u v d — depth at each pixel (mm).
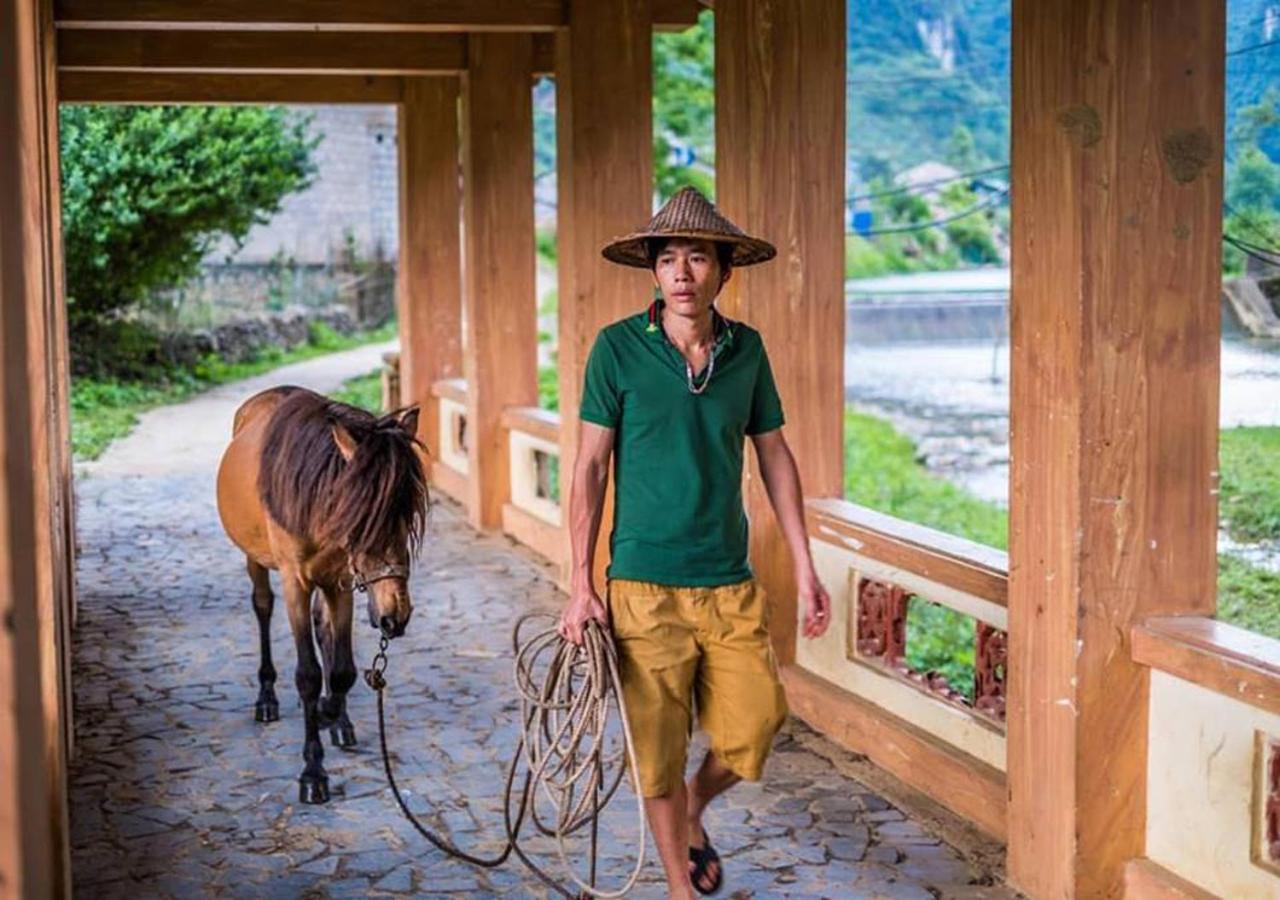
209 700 5871
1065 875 3707
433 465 11422
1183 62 3539
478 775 4941
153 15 7055
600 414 3422
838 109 5453
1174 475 3633
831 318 5496
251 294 22703
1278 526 6566
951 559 4488
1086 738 3646
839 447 5551
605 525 7227
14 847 1769
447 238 11234
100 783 4891
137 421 15797
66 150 16719
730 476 3463
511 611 7355
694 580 3416
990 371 15500
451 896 3959
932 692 4773
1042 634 3760
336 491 4273
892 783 4738
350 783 4859
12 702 1768
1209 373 3627
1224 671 3332
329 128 24516
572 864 4180
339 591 4926
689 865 3648
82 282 17516
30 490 1847
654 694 3408
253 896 3963
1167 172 3549
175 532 9648
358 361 21953
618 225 7191
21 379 1825
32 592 1841
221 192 17422
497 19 7184
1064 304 3592
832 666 5336
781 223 5418
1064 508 3635
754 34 5352
